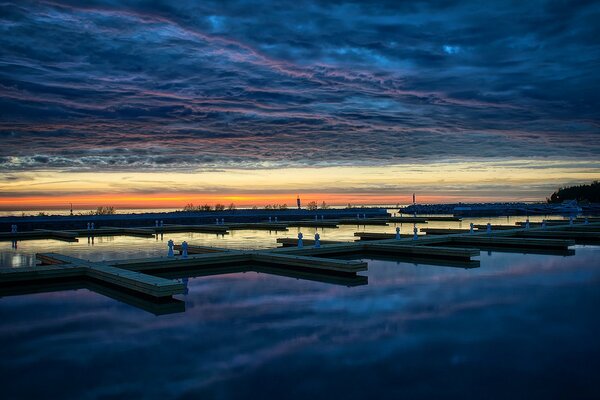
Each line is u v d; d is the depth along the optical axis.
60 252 27.48
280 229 49.66
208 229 47.19
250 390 8.05
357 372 8.76
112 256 25.39
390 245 25.81
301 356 9.62
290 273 20.14
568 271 19.84
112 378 8.60
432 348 10.03
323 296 15.27
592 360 9.24
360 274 19.59
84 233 42.06
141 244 32.72
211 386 8.23
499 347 10.06
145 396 7.85
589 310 13.12
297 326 11.77
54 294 15.93
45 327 11.90
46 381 8.48
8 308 13.89
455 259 23.39
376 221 59.78
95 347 10.31
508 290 15.98
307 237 38.16
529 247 28.39
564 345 10.15
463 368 8.89
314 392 7.93
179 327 11.78
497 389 7.97
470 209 114.50
